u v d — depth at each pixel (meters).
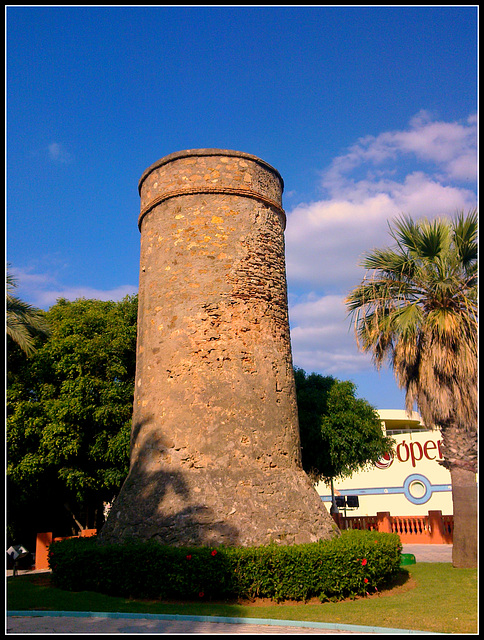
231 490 9.56
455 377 11.70
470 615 7.55
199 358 10.60
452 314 11.70
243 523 9.21
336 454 17.89
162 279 11.50
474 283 12.00
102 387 17.39
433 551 17.12
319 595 8.51
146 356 11.35
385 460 30.25
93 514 22.80
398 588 9.77
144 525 9.36
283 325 11.90
